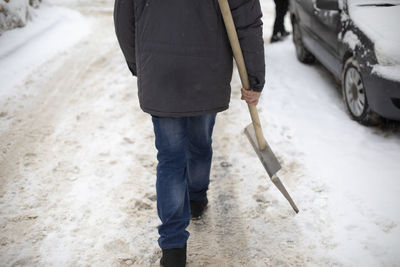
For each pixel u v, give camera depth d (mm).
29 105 4586
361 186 3049
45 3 8555
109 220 2797
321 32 4918
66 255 2496
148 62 2033
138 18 2008
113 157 3566
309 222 2715
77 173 3340
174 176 2215
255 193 3043
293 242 2557
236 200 2975
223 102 2186
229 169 3359
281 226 2697
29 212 2885
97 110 4473
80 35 7477
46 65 5855
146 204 2945
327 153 3531
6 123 4176
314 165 3354
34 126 4117
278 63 6059
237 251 2512
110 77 5441
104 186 3168
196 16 1949
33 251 2529
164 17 1948
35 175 3316
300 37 5949
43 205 2957
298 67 5852
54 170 3379
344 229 2633
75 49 6660
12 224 2768
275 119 4180
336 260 2395
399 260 2369
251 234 2643
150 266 2420
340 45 4324
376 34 3756
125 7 2043
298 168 3328
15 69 5574
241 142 3777
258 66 2082
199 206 2766
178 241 2256
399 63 3498
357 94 4027
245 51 2047
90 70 5707
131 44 2176
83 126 4125
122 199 3012
